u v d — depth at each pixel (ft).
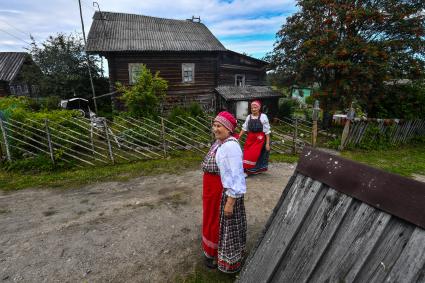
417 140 32.99
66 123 21.30
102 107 57.26
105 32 46.65
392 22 37.40
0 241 10.44
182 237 10.69
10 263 9.14
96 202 13.97
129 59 45.44
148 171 18.95
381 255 3.69
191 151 24.40
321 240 4.58
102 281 8.30
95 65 60.95
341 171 4.63
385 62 34.71
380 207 3.88
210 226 8.41
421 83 35.78
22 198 14.47
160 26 54.19
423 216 3.37
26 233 11.02
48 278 8.44
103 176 17.84
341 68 35.29
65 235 10.85
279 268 5.19
